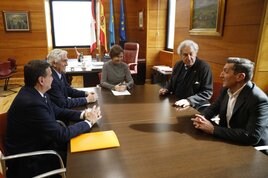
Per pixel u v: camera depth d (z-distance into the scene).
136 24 6.27
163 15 5.35
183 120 1.62
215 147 1.24
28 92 1.41
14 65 4.85
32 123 1.36
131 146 1.24
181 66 2.39
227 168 1.04
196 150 1.20
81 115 1.63
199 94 2.13
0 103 4.10
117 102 2.02
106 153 1.17
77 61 4.45
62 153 1.51
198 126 1.45
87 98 2.01
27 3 5.22
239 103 1.48
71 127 1.38
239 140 1.30
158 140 1.31
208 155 1.15
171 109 1.85
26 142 1.41
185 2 3.48
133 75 5.07
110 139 1.31
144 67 5.52
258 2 2.15
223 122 1.66
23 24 5.30
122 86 2.43
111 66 2.74
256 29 2.18
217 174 1.00
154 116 1.69
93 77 3.96
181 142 1.29
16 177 1.41
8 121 1.42
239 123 1.49
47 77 1.45
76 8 6.00
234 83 1.51
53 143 1.48
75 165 1.06
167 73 4.41
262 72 2.19
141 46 6.02
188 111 1.80
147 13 5.30
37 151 1.37
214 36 2.83
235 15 2.47
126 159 1.11
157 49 5.56
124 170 1.02
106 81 2.71
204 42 3.05
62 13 5.96
